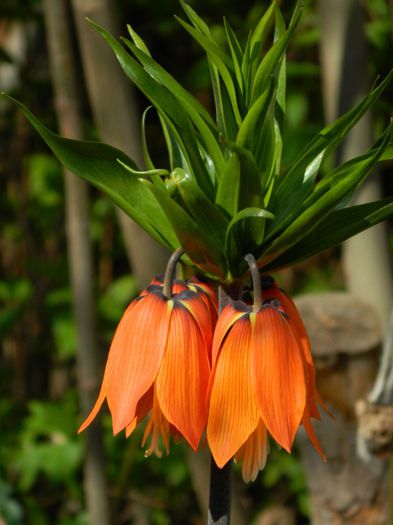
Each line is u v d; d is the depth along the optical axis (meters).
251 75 0.64
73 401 1.71
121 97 0.98
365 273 1.00
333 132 0.62
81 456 1.62
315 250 0.63
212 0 1.72
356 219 0.63
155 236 0.64
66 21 1.20
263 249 0.62
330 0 0.99
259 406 0.60
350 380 0.92
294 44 1.62
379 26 1.55
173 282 0.63
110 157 0.64
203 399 0.61
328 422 0.92
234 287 0.62
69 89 1.21
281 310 0.61
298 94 1.62
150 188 0.59
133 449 1.57
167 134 0.65
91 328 1.24
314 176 0.62
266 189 0.63
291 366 0.60
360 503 0.93
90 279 1.25
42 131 0.62
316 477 0.94
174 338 0.61
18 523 1.44
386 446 0.89
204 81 1.65
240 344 0.60
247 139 0.61
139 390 0.61
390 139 0.64
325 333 0.92
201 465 1.07
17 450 1.71
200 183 0.62
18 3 1.73
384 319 1.00
